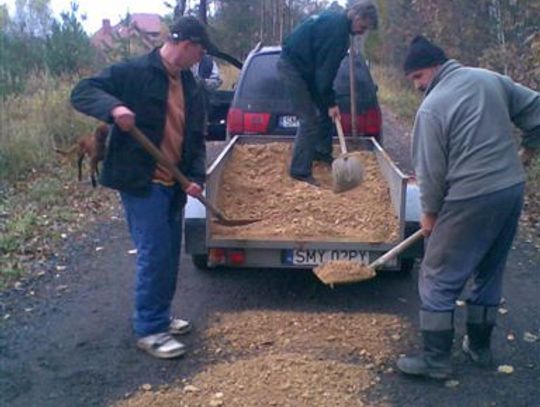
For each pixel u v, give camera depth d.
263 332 5.35
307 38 6.62
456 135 4.32
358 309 5.85
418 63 4.53
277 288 6.34
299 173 6.68
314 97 7.02
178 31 4.69
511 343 5.21
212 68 13.69
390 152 13.91
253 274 6.72
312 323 5.52
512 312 5.83
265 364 4.73
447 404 4.33
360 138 7.71
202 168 5.18
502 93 4.48
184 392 4.45
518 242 7.84
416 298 6.12
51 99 12.59
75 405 4.34
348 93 8.47
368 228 5.64
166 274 4.97
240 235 5.52
